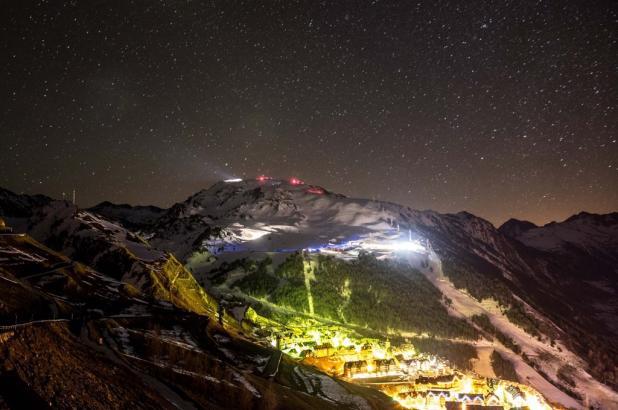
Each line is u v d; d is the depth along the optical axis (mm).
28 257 57719
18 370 29516
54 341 36062
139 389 36562
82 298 53750
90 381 33281
